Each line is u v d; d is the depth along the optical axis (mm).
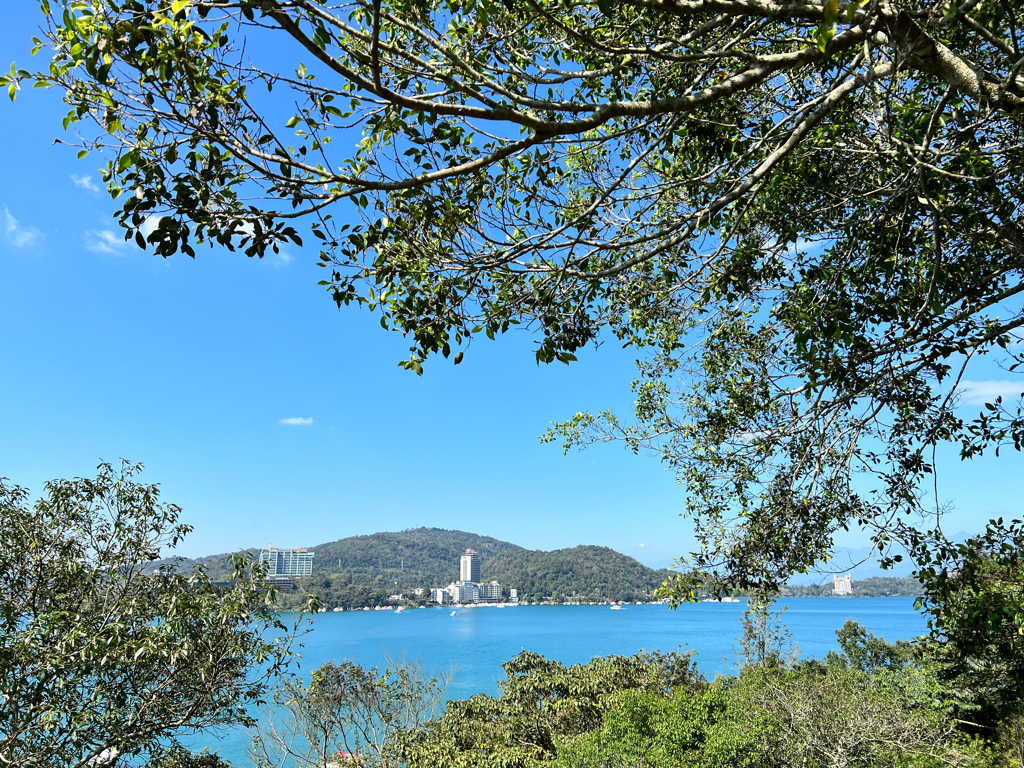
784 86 4977
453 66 4012
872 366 4832
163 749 10281
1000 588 4160
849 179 4941
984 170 3877
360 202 3572
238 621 9922
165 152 2889
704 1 3070
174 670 9297
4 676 8391
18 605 9562
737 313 6055
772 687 11633
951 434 4832
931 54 3391
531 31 4531
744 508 5750
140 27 2615
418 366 4277
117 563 10219
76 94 2875
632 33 4395
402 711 16078
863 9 3209
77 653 8695
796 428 5492
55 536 10047
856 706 10852
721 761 10602
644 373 6832
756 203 5172
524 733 15898
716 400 6254
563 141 4105
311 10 2705
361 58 2990
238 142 2977
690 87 3795
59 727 8602
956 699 13047
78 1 2598
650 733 12453
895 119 4367
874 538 4793
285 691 14484
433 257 4105
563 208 4773
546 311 4609
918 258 5230
